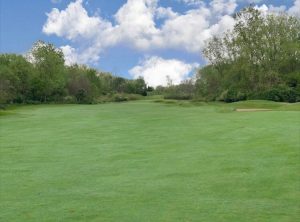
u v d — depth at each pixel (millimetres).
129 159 15695
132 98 106875
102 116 38625
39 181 12680
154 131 24047
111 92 118562
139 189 11336
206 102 74438
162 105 66125
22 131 26781
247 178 11984
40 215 9500
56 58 95688
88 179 12734
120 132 24266
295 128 21344
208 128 24156
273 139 18250
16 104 82312
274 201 9867
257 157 14750
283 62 74000
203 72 87750
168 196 10586
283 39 74000
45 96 93125
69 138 22359
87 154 17156
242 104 57656
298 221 8570
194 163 14383
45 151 18234
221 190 10938
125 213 9430
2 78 72250
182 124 27297
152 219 8977
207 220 8789
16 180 12883
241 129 22578
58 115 42219
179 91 100250
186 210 9461
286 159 14148
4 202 10555
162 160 15203
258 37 74188
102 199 10547
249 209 9367
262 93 69812
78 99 94625
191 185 11531
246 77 75312
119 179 12570
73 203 10305
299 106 43500
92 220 9078
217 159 14836
